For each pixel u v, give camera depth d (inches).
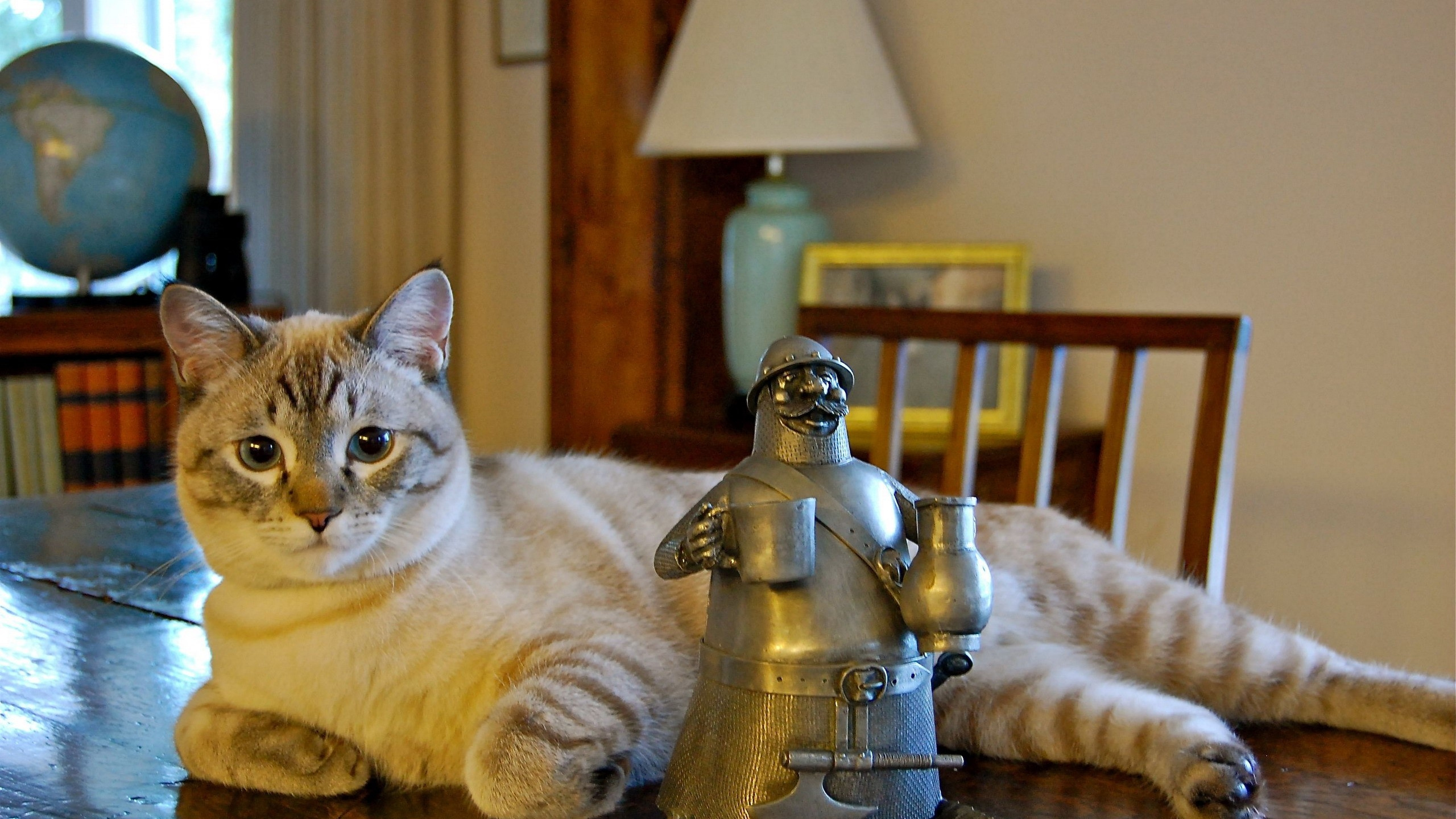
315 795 33.9
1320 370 80.4
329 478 37.4
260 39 130.0
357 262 126.8
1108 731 35.5
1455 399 74.6
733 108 87.0
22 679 43.5
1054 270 92.9
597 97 99.7
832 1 87.1
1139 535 90.1
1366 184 77.6
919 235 100.2
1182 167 85.9
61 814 31.9
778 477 26.6
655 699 36.1
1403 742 38.3
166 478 101.5
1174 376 87.8
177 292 39.6
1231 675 42.4
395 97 126.3
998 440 86.8
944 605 24.9
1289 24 80.2
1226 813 31.1
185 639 48.7
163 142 109.9
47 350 101.3
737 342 95.6
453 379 137.4
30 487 104.0
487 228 134.1
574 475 49.4
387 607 37.4
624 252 100.8
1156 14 86.1
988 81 95.0
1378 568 78.5
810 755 26.1
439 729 37.6
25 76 106.6
